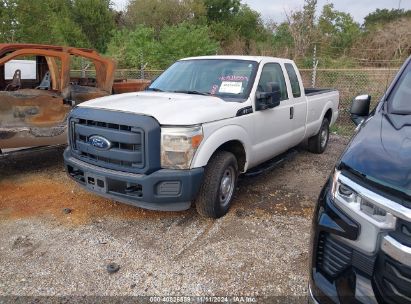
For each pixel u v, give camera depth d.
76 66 13.55
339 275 2.29
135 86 7.80
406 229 1.97
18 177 5.84
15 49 5.62
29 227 4.24
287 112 5.70
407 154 2.33
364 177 2.22
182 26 21.67
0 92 5.21
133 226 4.28
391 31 21.20
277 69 5.69
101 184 4.09
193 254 3.71
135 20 32.09
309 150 7.62
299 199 5.16
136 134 3.82
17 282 3.27
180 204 4.02
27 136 5.50
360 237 2.16
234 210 4.71
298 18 20.09
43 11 19.59
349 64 17.38
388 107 3.17
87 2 30.22
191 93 5.03
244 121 4.59
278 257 3.67
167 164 3.86
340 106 11.20
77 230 4.18
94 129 4.07
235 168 4.57
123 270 3.45
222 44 29.53
